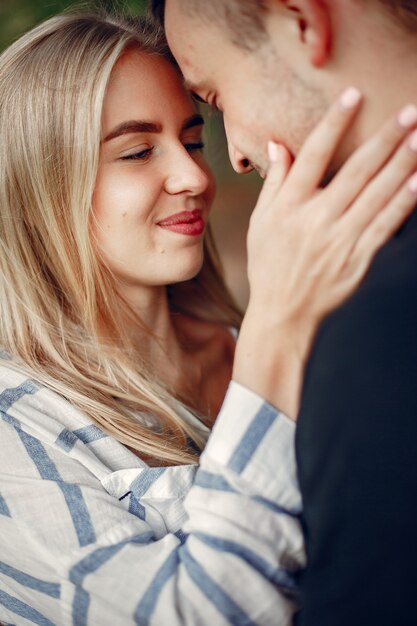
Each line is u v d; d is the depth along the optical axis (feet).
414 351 2.67
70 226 4.50
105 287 4.64
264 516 3.06
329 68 2.75
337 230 2.89
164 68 4.35
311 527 2.93
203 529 3.11
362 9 2.65
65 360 4.52
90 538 3.58
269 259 3.06
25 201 4.56
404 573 2.75
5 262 4.58
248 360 3.14
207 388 5.65
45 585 3.65
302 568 3.17
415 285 2.67
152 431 4.42
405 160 2.77
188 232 4.58
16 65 4.46
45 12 7.32
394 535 2.74
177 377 5.26
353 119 2.82
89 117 4.23
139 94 4.27
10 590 4.03
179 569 3.25
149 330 5.05
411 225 2.82
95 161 4.30
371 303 2.73
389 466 2.71
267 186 3.07
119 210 4.41
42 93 4.35
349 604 2.86
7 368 4.34
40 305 4.58
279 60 2.82
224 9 2.83
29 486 3.78
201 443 4.70
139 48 4.31
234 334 6.05
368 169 2.83
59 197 4.46
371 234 2.85
